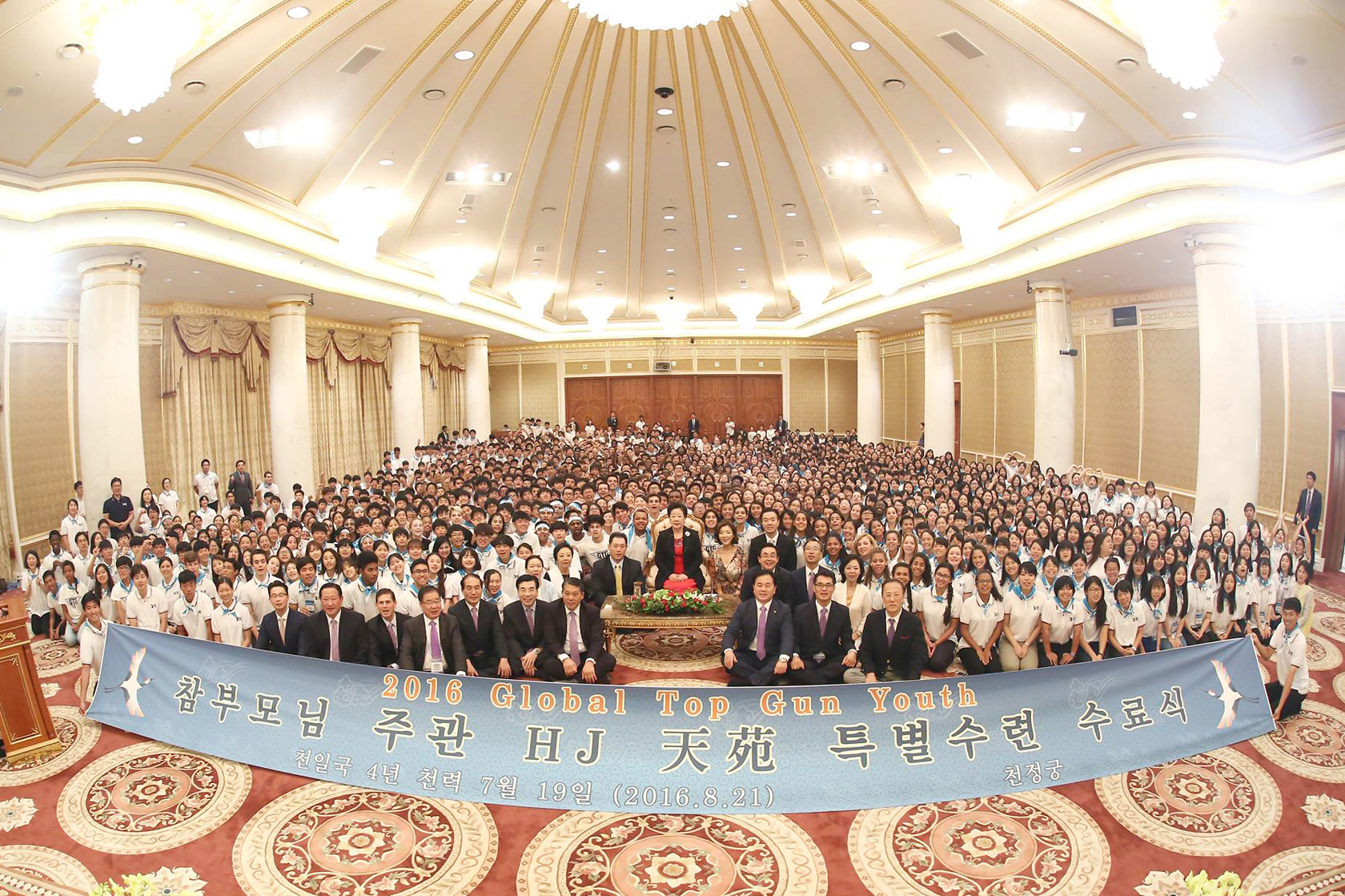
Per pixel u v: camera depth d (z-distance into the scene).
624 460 18.67
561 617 6.46
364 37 8.14
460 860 4.37
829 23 9.02
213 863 4.35
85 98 7.00
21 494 11.41
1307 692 6.02
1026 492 12.07
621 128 12.22
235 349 15.98
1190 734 5.15
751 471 15.77
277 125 9.08
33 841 4.56
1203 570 6.86
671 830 4.66
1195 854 4.36
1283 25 6.45
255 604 6.79
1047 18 7.44
